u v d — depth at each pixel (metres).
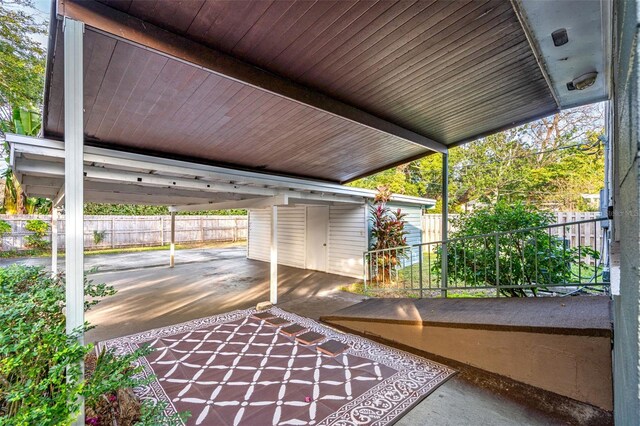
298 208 9.98
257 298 6.15
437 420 2.39
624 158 0.72
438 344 3.34
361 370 3.15
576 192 13.10
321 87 3.52
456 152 15.85
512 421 2.34
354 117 4.04
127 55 2.72
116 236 14.20
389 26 2.56
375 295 6.48
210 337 4.07
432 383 2.88
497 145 14.82
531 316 2.95
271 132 4.66
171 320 4.80
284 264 10.42
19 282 2.55
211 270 9.32
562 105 4.04
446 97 3.88
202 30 2.50
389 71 3.25
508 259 4.22
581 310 2.90
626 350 0.72
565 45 2.64
